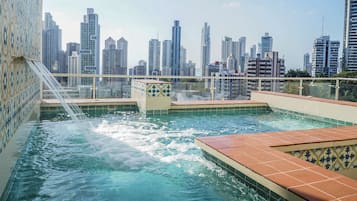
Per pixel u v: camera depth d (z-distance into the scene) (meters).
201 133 5.10
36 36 5.54
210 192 2.72
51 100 6.40
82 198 2.55
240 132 5.30
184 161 3.54
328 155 3.54
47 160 3.54
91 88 6.87
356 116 5.77
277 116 7.15
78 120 5.91
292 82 7.74
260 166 2.67
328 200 2.00
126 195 2.63
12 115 2.87
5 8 2.51
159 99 6.84
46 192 2.67
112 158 3.62
